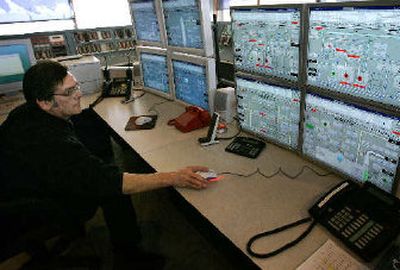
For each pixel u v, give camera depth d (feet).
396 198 3.02
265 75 4.62
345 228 3.05
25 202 3.72
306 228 3.21
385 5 2.87
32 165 4.05
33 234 4.22
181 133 5.88
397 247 2.80
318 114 4.00
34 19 17.56
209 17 5.59
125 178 4.15
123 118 6.83
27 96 4.36
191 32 5.95
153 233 6.46
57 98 4.31
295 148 4.64
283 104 4.52
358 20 3.17
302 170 4.28
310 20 3.67
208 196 3.86
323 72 3.73
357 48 3.27
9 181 4.11
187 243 6.15
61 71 4.34
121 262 5.69
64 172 4.03
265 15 4.23
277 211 3.49
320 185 3.92
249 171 4.36
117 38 14.14
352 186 3.39
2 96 8.65
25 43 8.18
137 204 7.45
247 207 3.59
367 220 3.02
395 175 3.29
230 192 3.91
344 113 3.63
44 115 4.34
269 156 4.74
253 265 2.88
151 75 8.02
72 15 18.54
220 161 4.71
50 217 4.08
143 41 7.77
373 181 3.57
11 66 8.10
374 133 3.36
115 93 8.55
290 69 4.17
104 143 8.57
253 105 5.12
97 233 6.65
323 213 3.25
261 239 3.09
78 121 7.92
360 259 2.81
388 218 2.94
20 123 4.21
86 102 8.20
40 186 4.19
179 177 4.07
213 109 6.18
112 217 5.45
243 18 4.61
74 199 4.48
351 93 3.48
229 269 5.47
